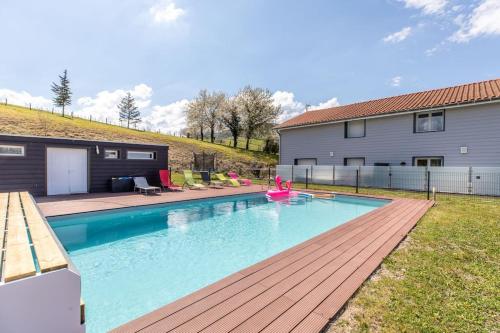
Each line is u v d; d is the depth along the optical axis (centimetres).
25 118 2759
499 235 537
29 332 187
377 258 406
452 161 1341
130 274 470
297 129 2019
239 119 4428
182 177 2003
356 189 1322
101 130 3150
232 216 924
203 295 286
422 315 257
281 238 685
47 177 1061
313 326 233
